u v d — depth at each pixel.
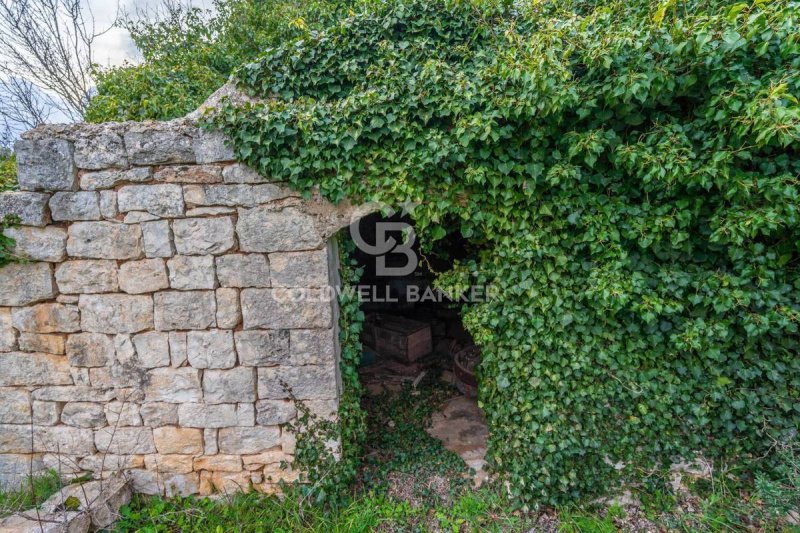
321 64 3.03
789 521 2.58
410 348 5.62
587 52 2.31
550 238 2.68
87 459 3.06
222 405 2.98
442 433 3.90
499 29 3.11
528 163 2.59
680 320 2.67
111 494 2.88
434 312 6.89
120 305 2.84
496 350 2.96
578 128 2.53
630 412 2.84
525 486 2.90
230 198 2.71
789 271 2.51
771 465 2.71
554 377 2.80
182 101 4.21
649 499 2.87
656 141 2.41
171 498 3.10
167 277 2.80
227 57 5.62
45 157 2.64
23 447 3.05
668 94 2.32
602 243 2.60
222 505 3.01
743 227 2.29
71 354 2.91
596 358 2.78
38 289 2.81
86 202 2.71
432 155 2.59
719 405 2.76
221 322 2.86
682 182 2.35
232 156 2.66
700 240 2.58
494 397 3.08
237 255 2.79
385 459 3.54
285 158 2.62
